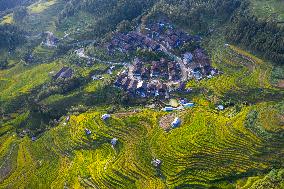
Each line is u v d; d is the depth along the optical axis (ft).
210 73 498.28
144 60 550.77
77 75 549.54
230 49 521.24
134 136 415.03
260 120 397.60
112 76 531.09
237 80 469.98
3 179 404.98
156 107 464.24
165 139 398.42
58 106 508.94
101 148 414.41
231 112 426.10
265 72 470.39
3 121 509.35
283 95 436.35
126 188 359.66
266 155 366.84
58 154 422.41
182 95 476.13
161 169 368.89
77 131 440.04
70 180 382.42
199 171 361.71
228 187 346.54
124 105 481.05
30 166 415.03
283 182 338.34
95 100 504.43
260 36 508.94
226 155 371.15
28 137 462.19
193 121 417.28
